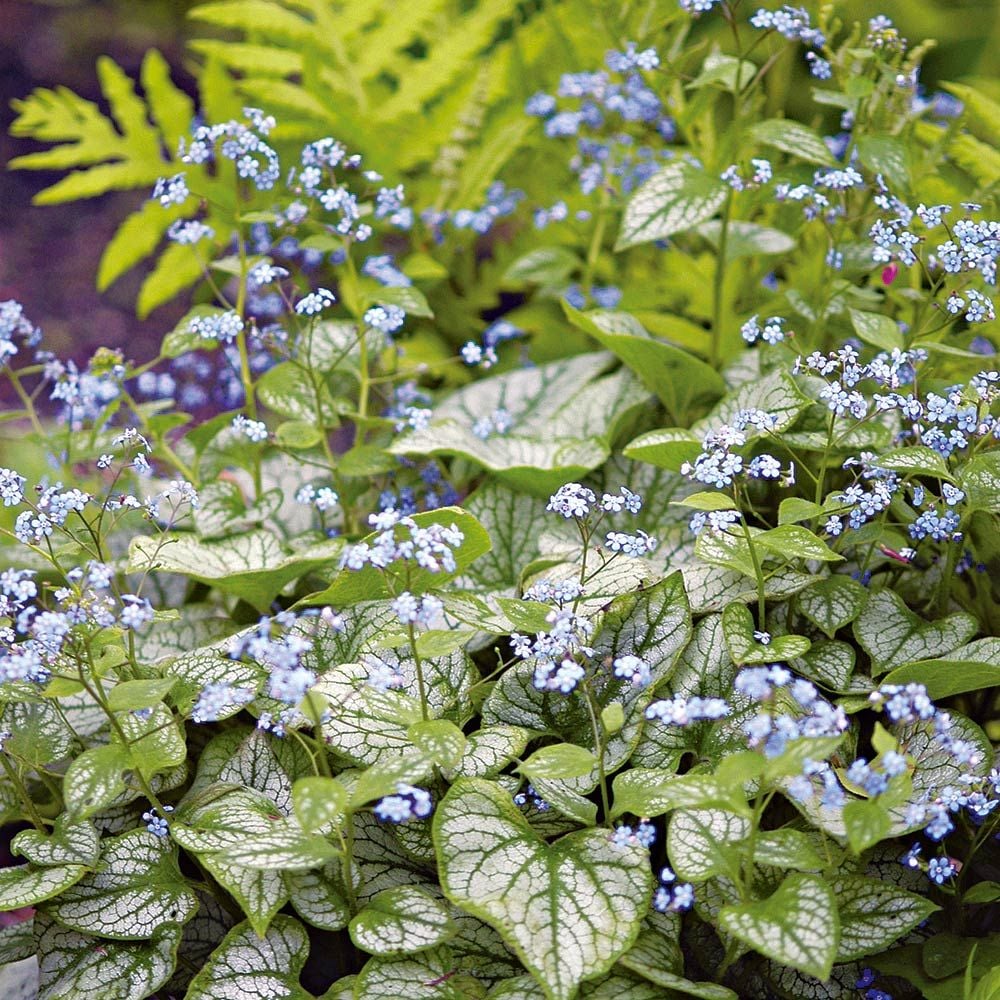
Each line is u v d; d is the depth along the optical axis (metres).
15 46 4.34
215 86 2.39
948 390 1.96
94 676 1.85
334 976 1.95
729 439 1.89
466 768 1.88
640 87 2.22
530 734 1.92
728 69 2.07
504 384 2.22
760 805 1.81
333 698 1.90
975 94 2.11
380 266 2.13
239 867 1.86
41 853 1.88
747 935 1.79
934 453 1.90
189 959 1.92
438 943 1.84
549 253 2.25
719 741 1.91
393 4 2.43
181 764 1.94
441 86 2.37
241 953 1.86
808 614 1.95
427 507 2.11
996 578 1.99
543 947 1.81
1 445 2.44
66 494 1.90
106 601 1.87
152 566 1.96
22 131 2.44
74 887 1.88
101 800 1.84
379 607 1.97
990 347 2.11
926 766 1.90
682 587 1.94
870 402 2.03
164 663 1.94
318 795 1.80
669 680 1.93
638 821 1.90
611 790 1.92
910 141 2.13
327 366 2.11
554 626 1.87
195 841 1.86
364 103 2.36
